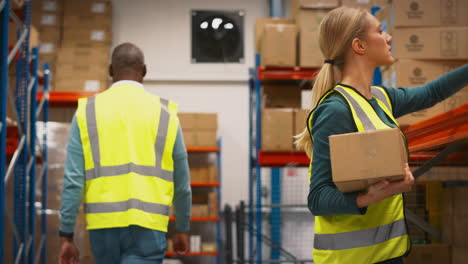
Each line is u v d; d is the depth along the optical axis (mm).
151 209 2025
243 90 7188
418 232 2398
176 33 7207
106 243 2016
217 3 7270
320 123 1295
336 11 1453
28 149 4328
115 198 2016
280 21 5578
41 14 6383
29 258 4180
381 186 1140
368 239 1295
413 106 1607
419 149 2240
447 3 2559
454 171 2260
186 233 2320
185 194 2219
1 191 3021
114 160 2057
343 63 1454
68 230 2082
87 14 6461
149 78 7082
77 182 2055
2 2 3113
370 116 1318
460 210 2180
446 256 2256
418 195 2328
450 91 1632
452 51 2541
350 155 1154
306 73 5125
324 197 1247
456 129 1967
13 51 3756
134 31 7156
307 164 5176
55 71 6285
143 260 1999
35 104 4414
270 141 5031
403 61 2553
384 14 2793
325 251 1335
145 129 2109
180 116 6488
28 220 4281
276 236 6000
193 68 7168
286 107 5480
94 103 2146
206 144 6496
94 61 6344
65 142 5477
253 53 7219
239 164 7055
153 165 2084
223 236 6836
